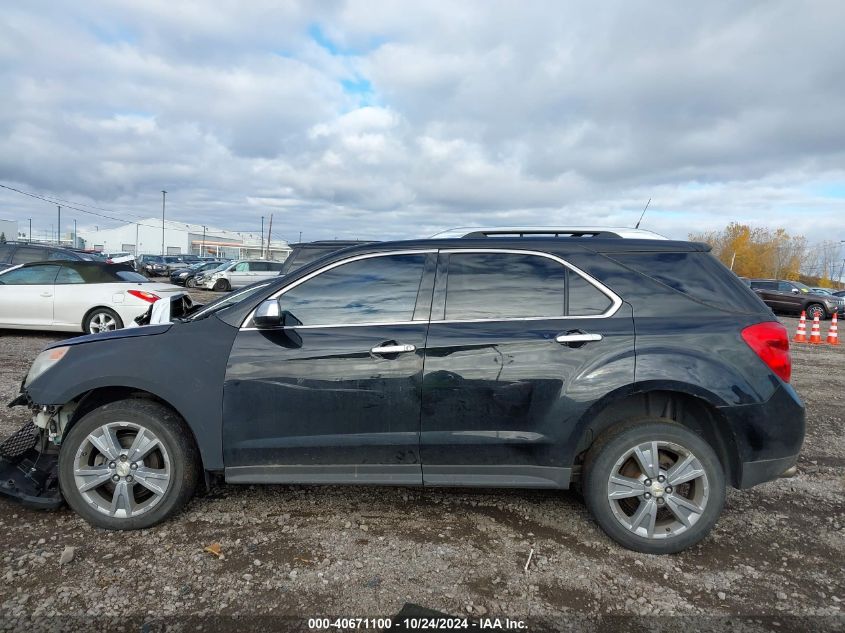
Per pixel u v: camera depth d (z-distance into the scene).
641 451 3.08
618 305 3.18
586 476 3.17
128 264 10.72
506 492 3.88
